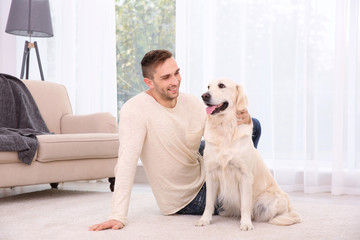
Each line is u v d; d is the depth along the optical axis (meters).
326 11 3.52
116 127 3.36
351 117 3.41
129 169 2.01
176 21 4.00
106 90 4.27
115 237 1.79
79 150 2.94
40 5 3.95
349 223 2.08
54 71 4.56
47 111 3.62
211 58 3.88
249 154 1.96
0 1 4.61
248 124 2.02
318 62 3.54
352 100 3.41
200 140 2.23
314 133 3.46
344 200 3.07
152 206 2.57
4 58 4.63
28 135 2.84
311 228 1.96
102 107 4.33
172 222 2.08
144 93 2.17
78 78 4.36
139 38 4.37
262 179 2.10
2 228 2.03
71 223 2.12
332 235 1.82
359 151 3.39
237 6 3.84
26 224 2.11
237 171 1.98
